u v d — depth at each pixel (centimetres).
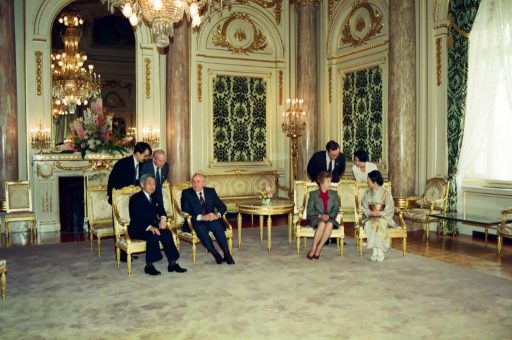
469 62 834
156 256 595
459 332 400
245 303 475
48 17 969
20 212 877
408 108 900
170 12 619
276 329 407
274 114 1184
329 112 1151
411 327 411
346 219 796
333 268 613
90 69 1173
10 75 916
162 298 493
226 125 1141
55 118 1109
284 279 562
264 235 854
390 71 919
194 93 1101
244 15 1145
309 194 698
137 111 1046
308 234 682
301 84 1150
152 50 1054
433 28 887
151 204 616
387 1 994
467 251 718
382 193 677
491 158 820
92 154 947
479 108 828
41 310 459
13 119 920
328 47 1144
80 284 548
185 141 1049
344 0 1099
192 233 647
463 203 859
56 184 938
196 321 427
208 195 671
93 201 719
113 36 1479
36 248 758
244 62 1151
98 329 410
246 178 1147
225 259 641
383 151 1017
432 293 506
